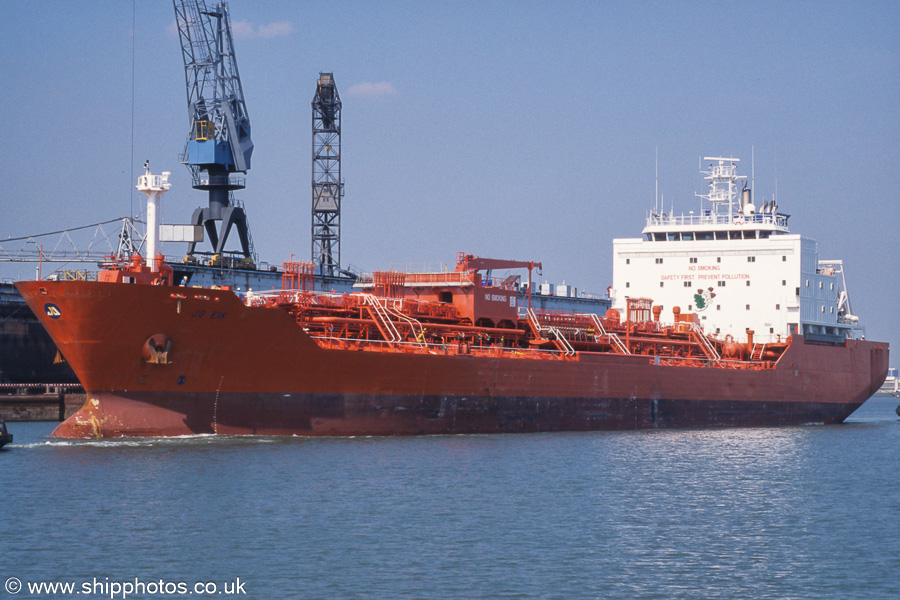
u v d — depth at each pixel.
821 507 92.69
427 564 70.88
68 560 70.88
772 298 181.00
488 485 98.12
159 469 99.75
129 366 111.44
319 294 132.25
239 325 113.62
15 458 106.25
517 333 150.00
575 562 72.19
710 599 65.12
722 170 188.12
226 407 116.94
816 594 66.25
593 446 130.00
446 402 131.75
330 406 122.62
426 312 140.88
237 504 86.62
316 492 91.88
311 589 65.44
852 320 196.25
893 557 74.88
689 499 95.19
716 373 165.00
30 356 199.62
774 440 149.12
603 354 151.38
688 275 187.75
